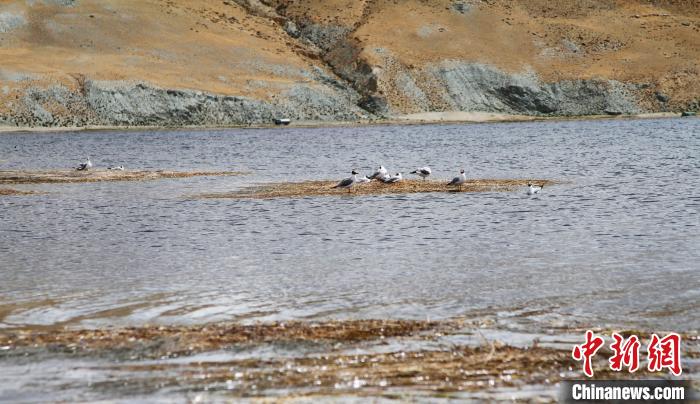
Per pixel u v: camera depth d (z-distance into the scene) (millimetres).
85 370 59656
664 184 187750
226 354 62844
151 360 61688
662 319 72750
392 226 130125
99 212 152375
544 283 87438
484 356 62312
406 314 75625
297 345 64938
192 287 87812
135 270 97438
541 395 55000
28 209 157750
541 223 131375
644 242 111812
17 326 72938
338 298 82188
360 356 62188
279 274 94125
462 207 151625
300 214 145125
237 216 144000
